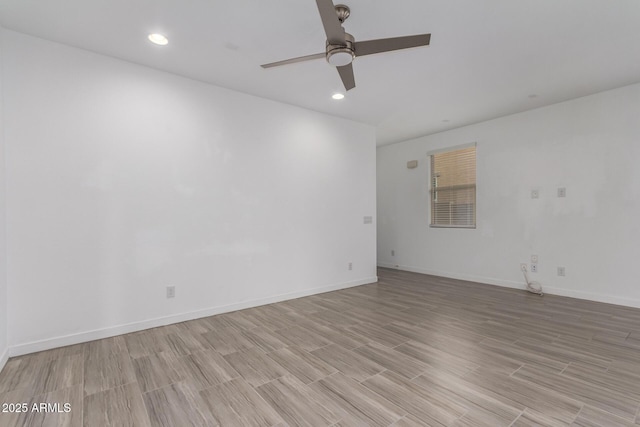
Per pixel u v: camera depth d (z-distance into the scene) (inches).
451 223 212.8
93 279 108.7
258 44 105.1
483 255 194.4
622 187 142.4
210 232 134.9
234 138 142.5
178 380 82.4
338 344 105.0
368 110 172.4
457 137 207.0
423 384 79.7
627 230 141.3
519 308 142.8
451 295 167.5
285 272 159.6
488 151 191.0
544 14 88.8
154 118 121.6
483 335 111.6
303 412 68.9
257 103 150.3
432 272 223.0
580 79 133.4
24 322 97.1
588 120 151.9
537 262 170.7
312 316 134.2
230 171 140.9
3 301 90.5
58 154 102.9
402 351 99.2
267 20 91.7
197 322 127.0
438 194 221.1
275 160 156.2
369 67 121.0
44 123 100.7
